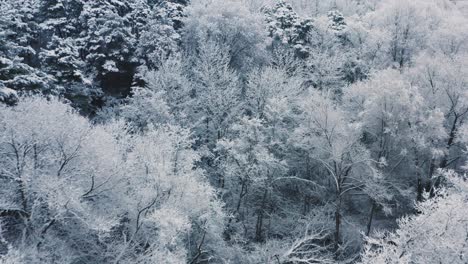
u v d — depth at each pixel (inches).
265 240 829.8
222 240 685.3
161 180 552.7
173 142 674.8
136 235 567.5
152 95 861.8
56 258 485.1
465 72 871.7
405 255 488.1
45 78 676.1
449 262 469.1
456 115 890.7
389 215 949.2
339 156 777.6
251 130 778.2
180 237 617.9
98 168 529.0
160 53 978.1
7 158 475.2
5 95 526.3
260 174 797.2
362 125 832.3
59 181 451.2
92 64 991.6
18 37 889.5
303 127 834.2
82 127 527.2
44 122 491.5
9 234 500.7
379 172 818.2
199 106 946.1
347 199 943.7
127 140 679.7
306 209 943.0
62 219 488.7
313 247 823.7
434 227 501.4
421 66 951.0
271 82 938.1
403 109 840.9
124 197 561.0
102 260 537.6
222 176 832.9
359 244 806.5
